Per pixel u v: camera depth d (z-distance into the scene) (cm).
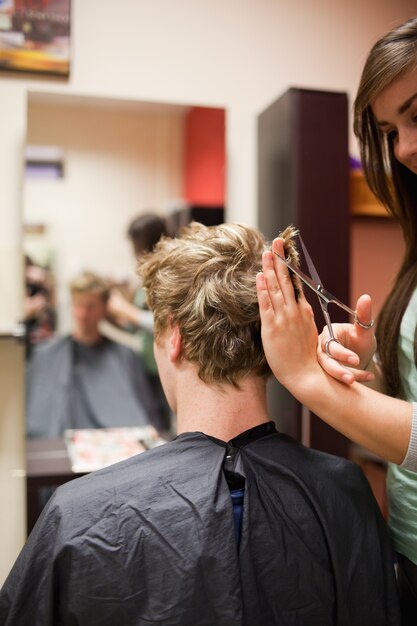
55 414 158
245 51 159
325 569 77
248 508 75
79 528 71
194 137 162
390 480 96
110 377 166
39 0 142
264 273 77
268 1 160
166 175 166
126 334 169
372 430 75
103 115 160
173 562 70
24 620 73
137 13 151
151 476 75
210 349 79
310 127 136
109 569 70
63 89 148
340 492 81
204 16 155
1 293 150
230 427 80
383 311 99
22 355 154
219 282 80
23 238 151
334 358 79
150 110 159
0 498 150
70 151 158
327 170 137
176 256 84
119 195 165
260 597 73
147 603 70
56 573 71
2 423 152
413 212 102
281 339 77
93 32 148
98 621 70
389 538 94
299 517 77
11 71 144
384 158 102
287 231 80
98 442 162
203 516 72
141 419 169
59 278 162
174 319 82
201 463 76
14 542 150
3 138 146
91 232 165
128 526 71
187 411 82
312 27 164
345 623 79
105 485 74
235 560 71
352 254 174
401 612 92
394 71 81
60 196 160
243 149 161
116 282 168
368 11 168
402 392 94
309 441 134
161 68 153
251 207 162
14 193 149
